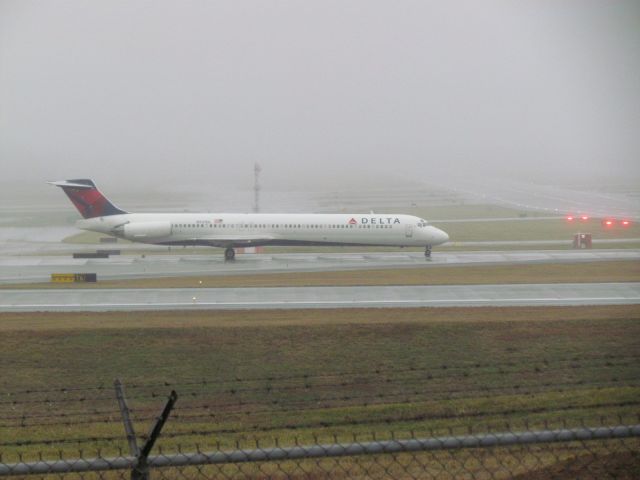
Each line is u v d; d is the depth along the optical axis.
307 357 123.25
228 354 124.44
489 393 104.88
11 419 98.44
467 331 132.75
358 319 145.75
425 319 144.12
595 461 64.25
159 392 110.25
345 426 91.88
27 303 178.25
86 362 121.75
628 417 89.12
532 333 131.62
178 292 192.50
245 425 93.44
